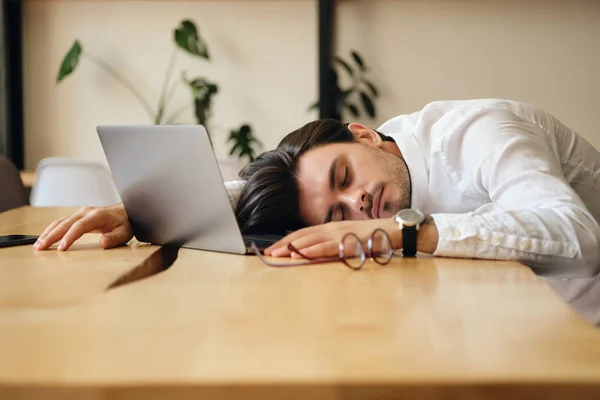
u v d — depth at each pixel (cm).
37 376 50
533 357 53
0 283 86
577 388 47
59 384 48
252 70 390
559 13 371
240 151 386
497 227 104
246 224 138
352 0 379
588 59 372
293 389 48
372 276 89
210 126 394
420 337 59
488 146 128
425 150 145
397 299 75
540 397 47
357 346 56
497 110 137
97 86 396
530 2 372
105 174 264
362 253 97
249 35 388
